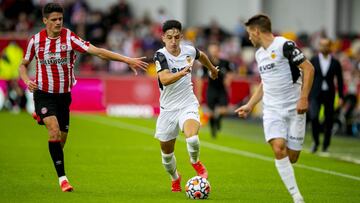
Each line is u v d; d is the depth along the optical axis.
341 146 55.84
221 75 57.88
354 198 30.44
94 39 92.25
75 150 48.09
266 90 27.08
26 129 61.03
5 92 77.62
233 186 33.31
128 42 89.50
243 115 28.19
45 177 35.19
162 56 29.27
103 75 79.31
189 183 29.33
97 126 66.06
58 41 30.38
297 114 26.84
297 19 112.06
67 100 31.52
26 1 92.31
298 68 26.86
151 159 43.75
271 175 37.44
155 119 76.12
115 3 103.62
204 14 110.38
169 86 29.52
